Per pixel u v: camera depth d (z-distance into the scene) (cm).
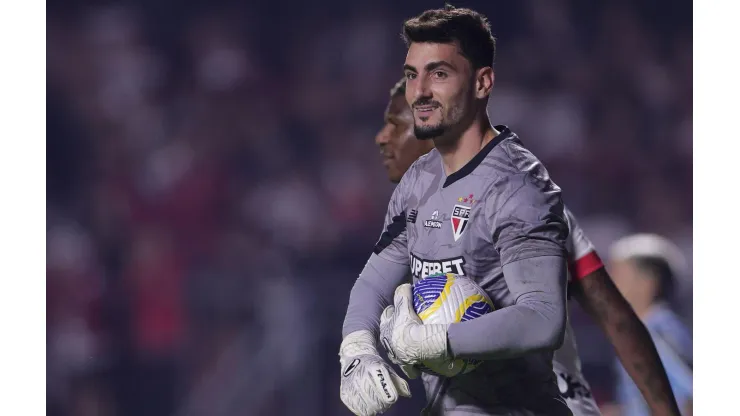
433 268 1094
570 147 4656
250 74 4900
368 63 4912
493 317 981
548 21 5006
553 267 1009
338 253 3878
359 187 4347
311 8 5003
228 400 3375
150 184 4328
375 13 5028
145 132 4712
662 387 1296
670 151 4772
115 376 3716
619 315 1291
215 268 3831
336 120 4759
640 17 5038
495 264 1059
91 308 3847
